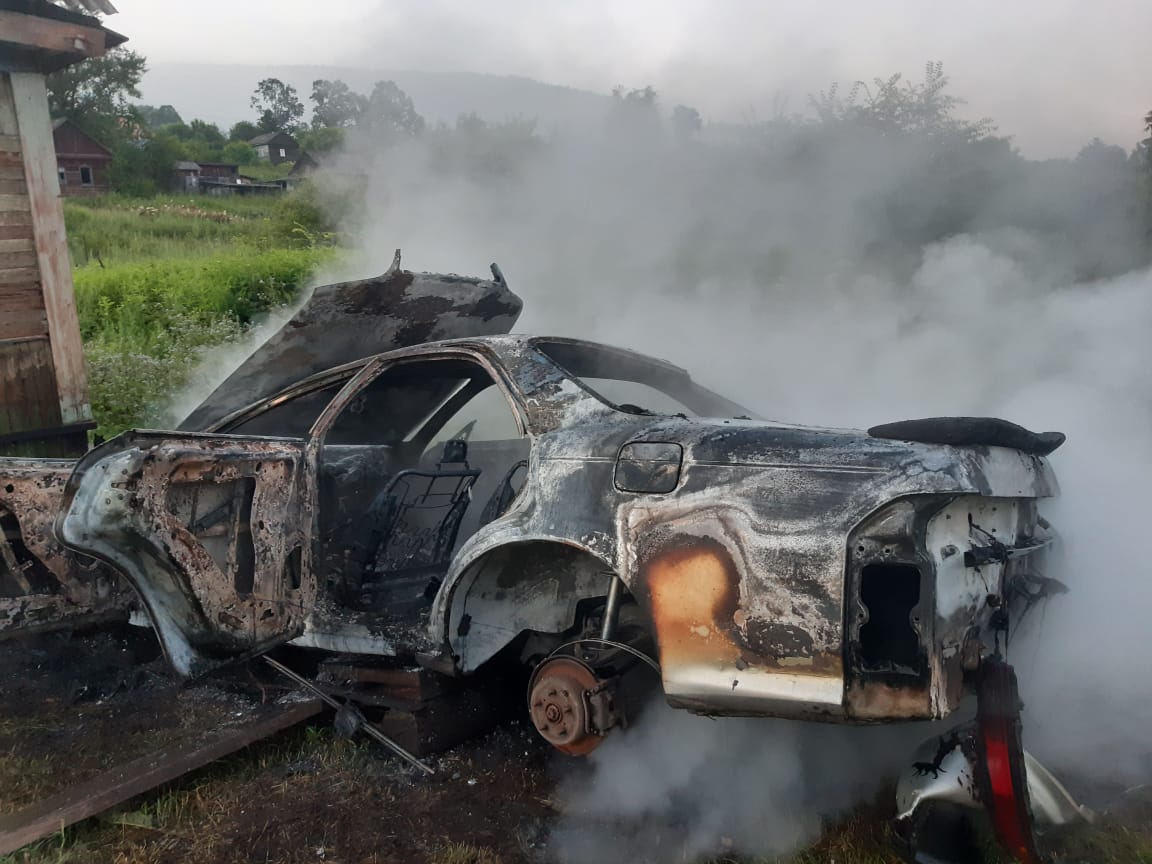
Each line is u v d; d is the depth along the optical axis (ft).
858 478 7.78
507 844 8.91
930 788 7.79
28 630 11.55
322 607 11.12
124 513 9.28
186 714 11.64
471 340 11.09
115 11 19.25
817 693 7.72
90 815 9.02
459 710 10.91
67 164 161.79
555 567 10.12
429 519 14.01
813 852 8.63
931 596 7.47
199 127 262.47
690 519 8.36
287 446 10.94
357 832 9.11
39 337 19.20
